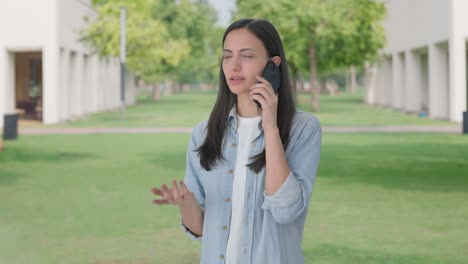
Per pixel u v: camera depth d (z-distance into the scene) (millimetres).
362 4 32969
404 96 40031
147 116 33750
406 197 9328
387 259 5926
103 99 41250
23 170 12789
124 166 13359
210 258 2359
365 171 12289
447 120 29234
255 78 2295
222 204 2348
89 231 7176
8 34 28797
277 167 2156
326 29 33062
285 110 2342
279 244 2277
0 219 7863
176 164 13672
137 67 40219
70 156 15273
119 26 33719
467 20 27656
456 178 11258
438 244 6512
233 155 2365
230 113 2383
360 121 28609
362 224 7496
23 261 5898
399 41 38656
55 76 28719
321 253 6156
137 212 8297
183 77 105875
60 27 29391
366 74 51875
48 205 8852
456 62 27906
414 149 16234
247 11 37062
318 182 10906
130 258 6012
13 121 20109
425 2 32219
